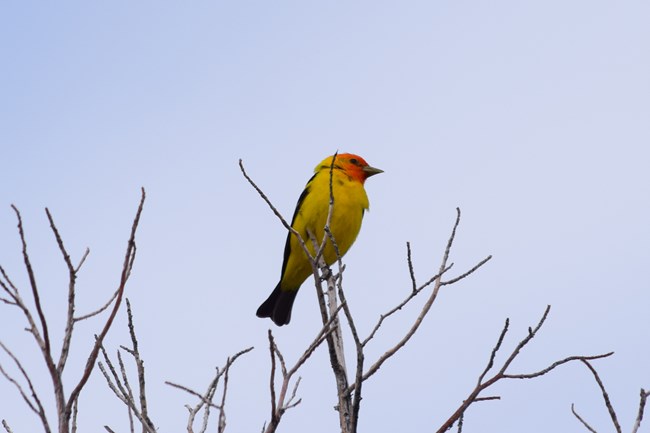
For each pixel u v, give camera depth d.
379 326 8.48
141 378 8.24
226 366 7.55
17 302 6.45
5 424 6.89
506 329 8.32
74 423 7.25
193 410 8.23
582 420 8.28
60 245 6.52
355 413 8.25
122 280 6.57
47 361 6.20
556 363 8.29
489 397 8.36
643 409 7.81
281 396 7.11
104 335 6.41
